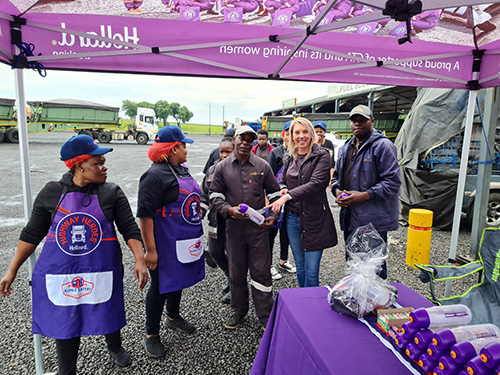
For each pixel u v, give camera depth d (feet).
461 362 3.18
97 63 6.73
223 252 9.77
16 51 5.98
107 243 5.64
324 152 8.05
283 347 4.92
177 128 7.00
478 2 3.49
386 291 4.84
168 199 6.89
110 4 5.91
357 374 3.47
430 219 12.34
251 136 7.70
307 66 7.82
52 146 67.46
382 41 7.91
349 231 8.57
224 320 9.00
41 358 6.55
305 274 8.56
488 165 12.65
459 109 16.17
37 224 5.58
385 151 7.82
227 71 7.50
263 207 8.11
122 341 8.05
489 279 6.49
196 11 6.21
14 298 10.28
